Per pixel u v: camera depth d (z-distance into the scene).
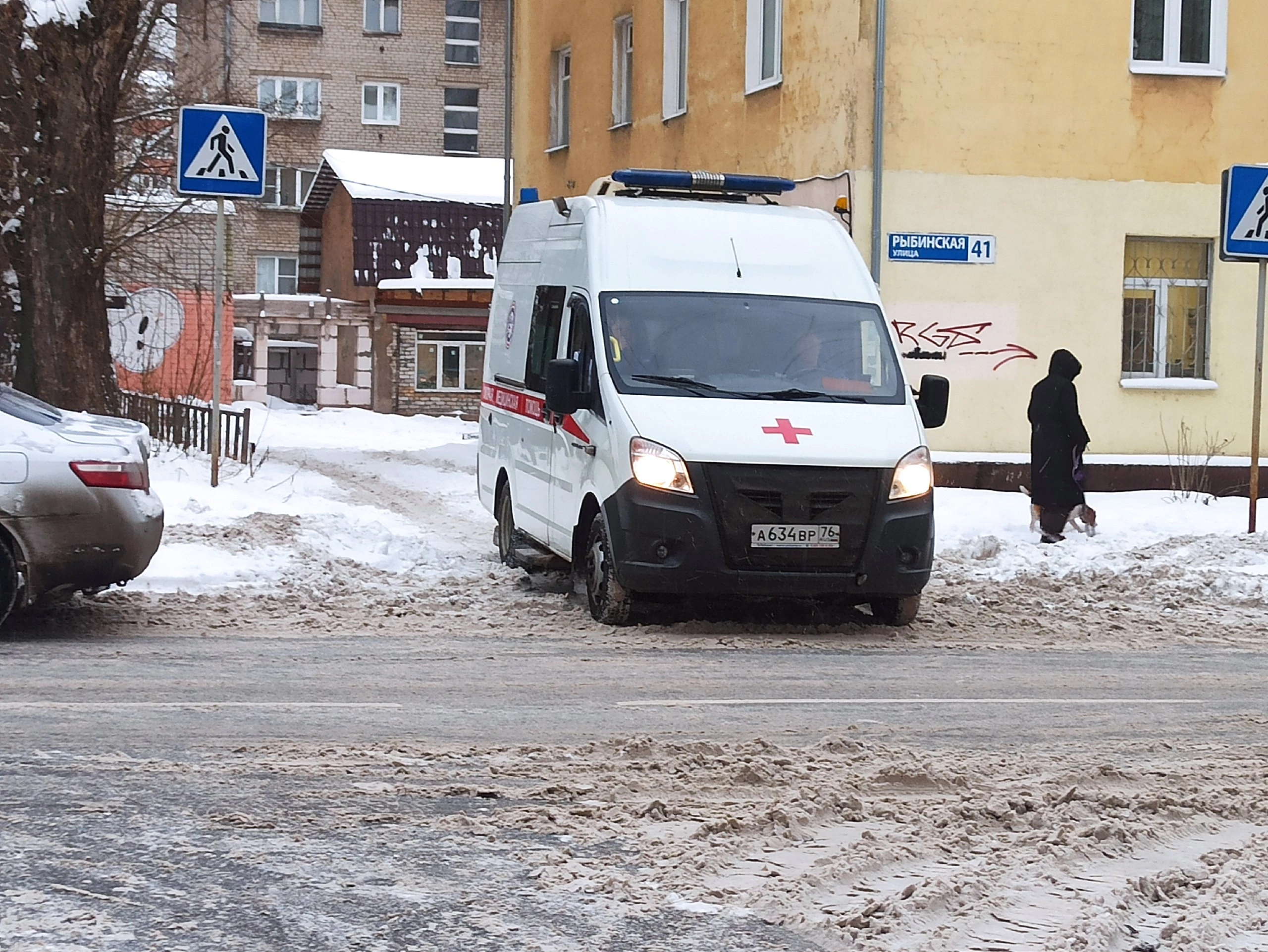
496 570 17.09
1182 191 25.59
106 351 24.14
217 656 11.79
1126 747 9.17
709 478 12.96
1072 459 19.80
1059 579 17.31
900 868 6.38
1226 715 10.35
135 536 12.62
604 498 13.42
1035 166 25.03
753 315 14.37
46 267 23.53
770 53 27.72
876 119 24.34
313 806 7.21
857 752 8.66
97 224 23.94
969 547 18.95
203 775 7.79
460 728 9.23
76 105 23.48
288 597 14.73
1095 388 25.47
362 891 5.96
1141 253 25.97
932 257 24.72
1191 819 7.34
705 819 7.07
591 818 7.07
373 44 76.69
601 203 15.17
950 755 8.73
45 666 11.16
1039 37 24.92
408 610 14.41
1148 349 26.06
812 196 25.67
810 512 13.03
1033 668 12.31
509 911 5.76
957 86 24.69
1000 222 24.94
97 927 5.49
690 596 14.59
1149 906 6.00
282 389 63.53
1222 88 25.66
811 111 25.69
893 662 12.42
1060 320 25.23
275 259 73.75
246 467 24.44
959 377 24.94
